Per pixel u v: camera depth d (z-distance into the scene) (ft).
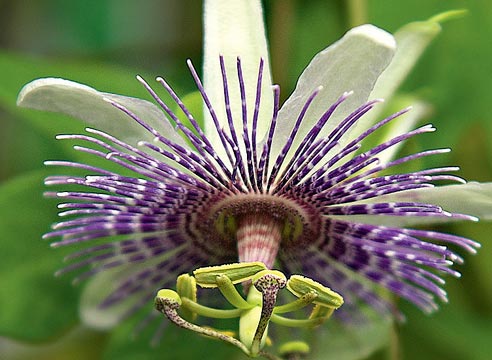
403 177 1.04
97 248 1.09
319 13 1.19
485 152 1.20
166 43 1.29
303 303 1.04
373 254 1.09
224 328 1.16
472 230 1.20
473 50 1.18
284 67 1.19
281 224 1.08
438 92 1.18
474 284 1.21
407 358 1.22
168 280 1.12
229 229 1.10
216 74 1.04
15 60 1.16
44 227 1.17
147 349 1.19
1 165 1.25
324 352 1.15
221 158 1.05
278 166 1.04
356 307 1.13
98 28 1.30
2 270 1.17
